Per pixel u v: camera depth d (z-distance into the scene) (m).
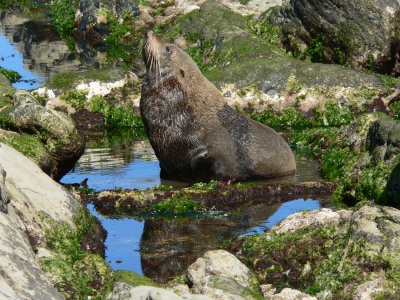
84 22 79.56
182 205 36.38
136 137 51.62
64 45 76.38
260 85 56.31
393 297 24.97
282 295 25.55
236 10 73.00
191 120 40.12
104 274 26.77
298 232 29.98
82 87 55.16
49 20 87.19
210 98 40.72
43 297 21.80
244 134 41.25
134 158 45.75
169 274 29.20
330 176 41.28
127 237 33.00
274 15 67.94
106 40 77.81
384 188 35.62
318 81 56.28
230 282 24.31
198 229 34.03
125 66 68.94
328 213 30.62
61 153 37.12
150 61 40.28
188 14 70.12
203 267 25.64
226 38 64.94
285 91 56.12
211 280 24.36
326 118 55.28
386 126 38.06
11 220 24.44
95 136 51.88
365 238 26.64
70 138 37.34
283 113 55.59
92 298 24.62
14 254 22.73
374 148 38.41
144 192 37.06
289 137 50.31
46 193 29.58
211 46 65.69
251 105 55.88
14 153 30.59
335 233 28.70
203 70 63.94
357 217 27.98
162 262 30.31
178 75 40.12
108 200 36.59
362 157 38.94
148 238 32.94
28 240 25.33
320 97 55.88
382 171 36.50
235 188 38.12
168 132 40.28
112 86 55.59
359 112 55.62
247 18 70.06
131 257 30.80
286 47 66.44
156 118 40.41
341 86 56.12
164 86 40.16
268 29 67.38
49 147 36.91
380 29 62.22
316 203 37.62
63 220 28.92
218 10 69.00
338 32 63.34
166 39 69.75
